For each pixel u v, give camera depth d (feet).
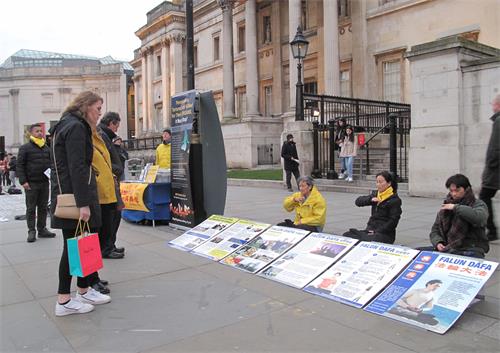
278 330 11.89
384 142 56.95
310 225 20.44
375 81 76.84
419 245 20.47
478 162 32.81
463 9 64.23
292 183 49.42
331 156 48.14
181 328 12.21
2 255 21.48
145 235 25.75
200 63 127.95
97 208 13.88
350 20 80.53
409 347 10.73
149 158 100.07
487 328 11.71
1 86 206.39
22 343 11.53
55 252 22.04
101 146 17.48
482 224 14.78
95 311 13.66
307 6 89.56
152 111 149.07
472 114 33.14
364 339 11.22
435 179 35.06
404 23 72.13
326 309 13.35
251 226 21.54
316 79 88.02
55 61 235.20
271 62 100.17
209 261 19.29
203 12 124.88
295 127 49.16
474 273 12.80
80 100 13.66
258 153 82.43
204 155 26.78
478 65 32.48
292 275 16.19
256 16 99.50
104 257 20.15
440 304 12.36
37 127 25.27
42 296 15.28
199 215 26.12
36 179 25.04
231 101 97.55
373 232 18.63
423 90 35.45
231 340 11.35
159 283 16.31
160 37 138.92
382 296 13.46
